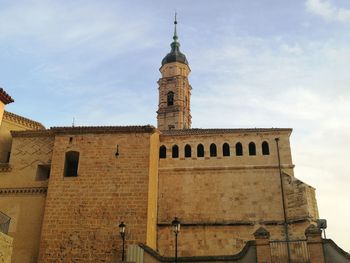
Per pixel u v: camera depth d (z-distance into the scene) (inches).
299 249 1033.5
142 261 1031.6
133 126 1337.4
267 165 1455.5
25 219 1245.1
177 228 1009.5
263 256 937.5
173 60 2807.6
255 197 1414.9
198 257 989.2
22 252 1202.0
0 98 1120.2
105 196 1242.6
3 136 1466.5
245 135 1514.5
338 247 930.7
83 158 1301.7
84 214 1218.6
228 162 1478.8
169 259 1016.2
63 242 1183.6
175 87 2728.8
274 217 1374.3
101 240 1181.1
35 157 1343.5
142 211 1213.7
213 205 1422.2
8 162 1397.6
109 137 1331.2
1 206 1272.1
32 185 1294.3
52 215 1219.2
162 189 1464.1
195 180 1467.8
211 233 1374.3
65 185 1261.1
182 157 1507.1
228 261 964.0
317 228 960.3
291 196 1381.6
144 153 1300.4
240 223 1376.7
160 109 2691.9
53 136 1371.8
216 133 1525.6
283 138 1496.1
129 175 1269.7
